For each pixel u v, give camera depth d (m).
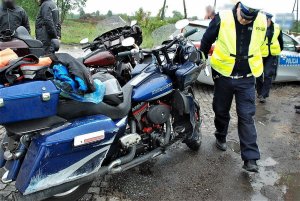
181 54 4.06
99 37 5.20
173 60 4.04
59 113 2.70
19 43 3.68
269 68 7.25
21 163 2.73
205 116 6.16
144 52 3.91
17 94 2.37
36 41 3.81
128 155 3.39
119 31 5.18
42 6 6.07
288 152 4.98
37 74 2.53
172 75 3.92
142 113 3.67
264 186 3.98
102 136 2.85
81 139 2.73
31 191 2.64
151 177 3.99
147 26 17.38
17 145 2.79
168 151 4.68
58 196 3.02
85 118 2.88
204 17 9.69
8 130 2.50
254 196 3.76
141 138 3.66
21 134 2.54
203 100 7.16
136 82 3.67
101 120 2.89
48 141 2.59
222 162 4.47
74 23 21.16
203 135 5.29
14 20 6.15
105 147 2.96
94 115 2.95
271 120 6.39
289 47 8.87
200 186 3.89
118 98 3.19
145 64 3.96
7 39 3.73
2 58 2.54
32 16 18.56
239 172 4.25
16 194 2.75
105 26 5.40
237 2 4.02
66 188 2.86
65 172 2.78
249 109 4.10
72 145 2.70
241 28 3.99
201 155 4.63
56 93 2.52
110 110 3.12
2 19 6.08
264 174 4.27
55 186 2.79
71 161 2.78
